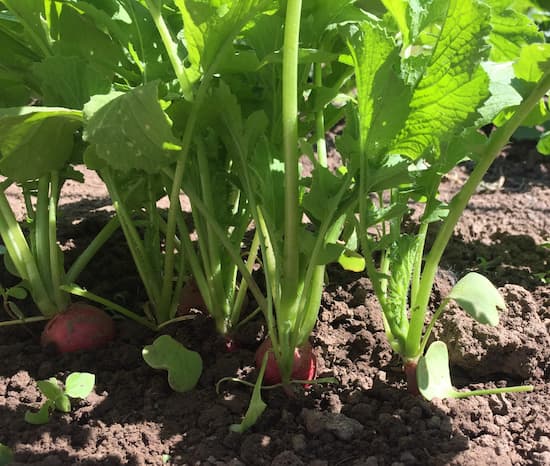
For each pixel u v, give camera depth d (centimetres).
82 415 29
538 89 25
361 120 27
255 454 26
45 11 32
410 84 26
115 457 26
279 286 29
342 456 27
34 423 28
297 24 25
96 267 40
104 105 25
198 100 27
